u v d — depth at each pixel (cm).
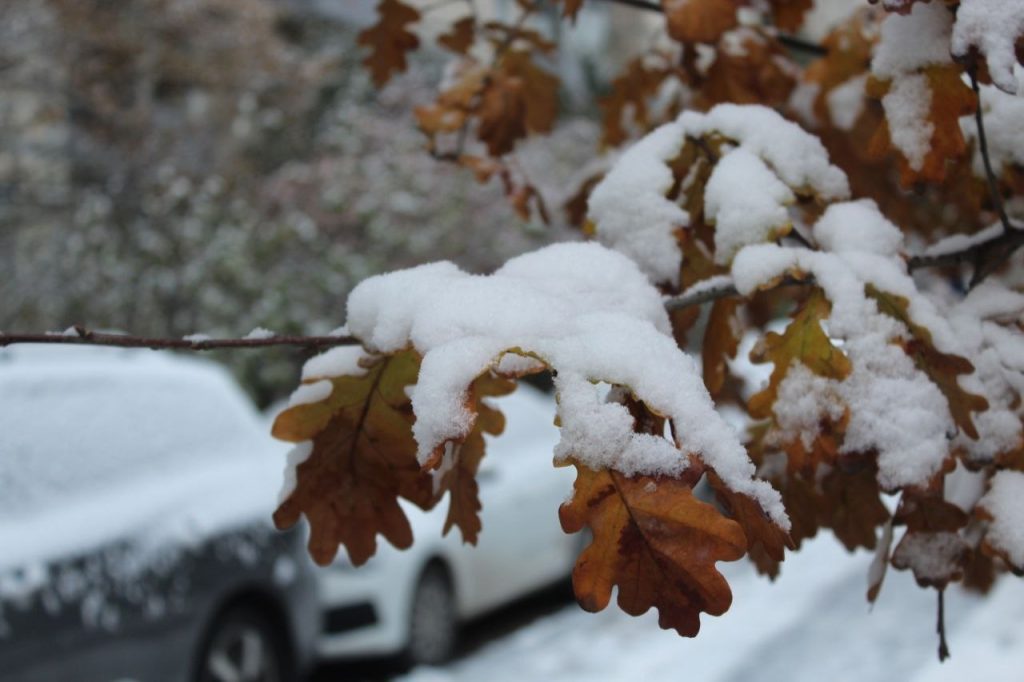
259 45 1228
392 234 1229
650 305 133
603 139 255
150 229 1135
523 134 243
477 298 120
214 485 507
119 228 1123
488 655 738
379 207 1238
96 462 458
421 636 668
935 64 145
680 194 170
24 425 438
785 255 146
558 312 118
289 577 530
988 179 158
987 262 170
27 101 1102
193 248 1135
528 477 816
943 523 142
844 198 161
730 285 152
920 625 681
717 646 704
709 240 171
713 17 187
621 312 126
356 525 146
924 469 134
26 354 482
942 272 215
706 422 109
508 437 844
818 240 155
